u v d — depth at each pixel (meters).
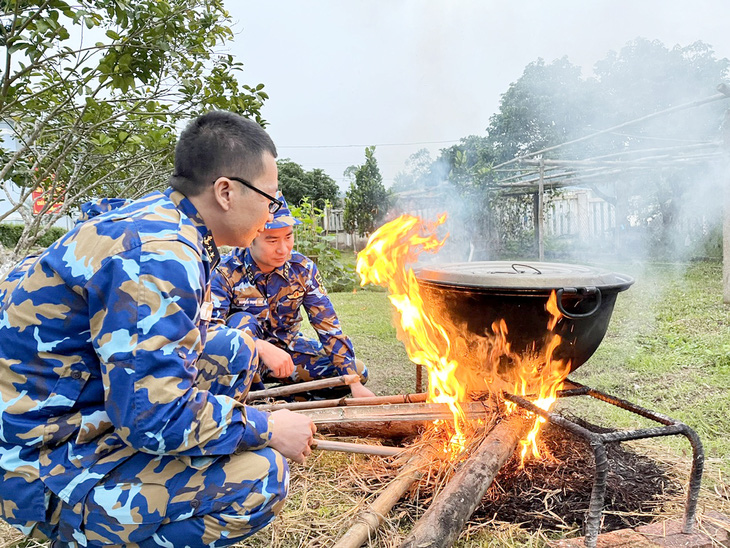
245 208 1.24
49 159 3.63
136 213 1.16
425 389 2.92
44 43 2.38
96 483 1.14
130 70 2.78
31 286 1.10
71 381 1.12
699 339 3.78
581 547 1.46
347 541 1.49
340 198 19.50
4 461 1.12
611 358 3.46
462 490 1.54
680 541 1.48
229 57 3.34
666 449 2.10
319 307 2.44
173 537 1.21
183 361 1.10
